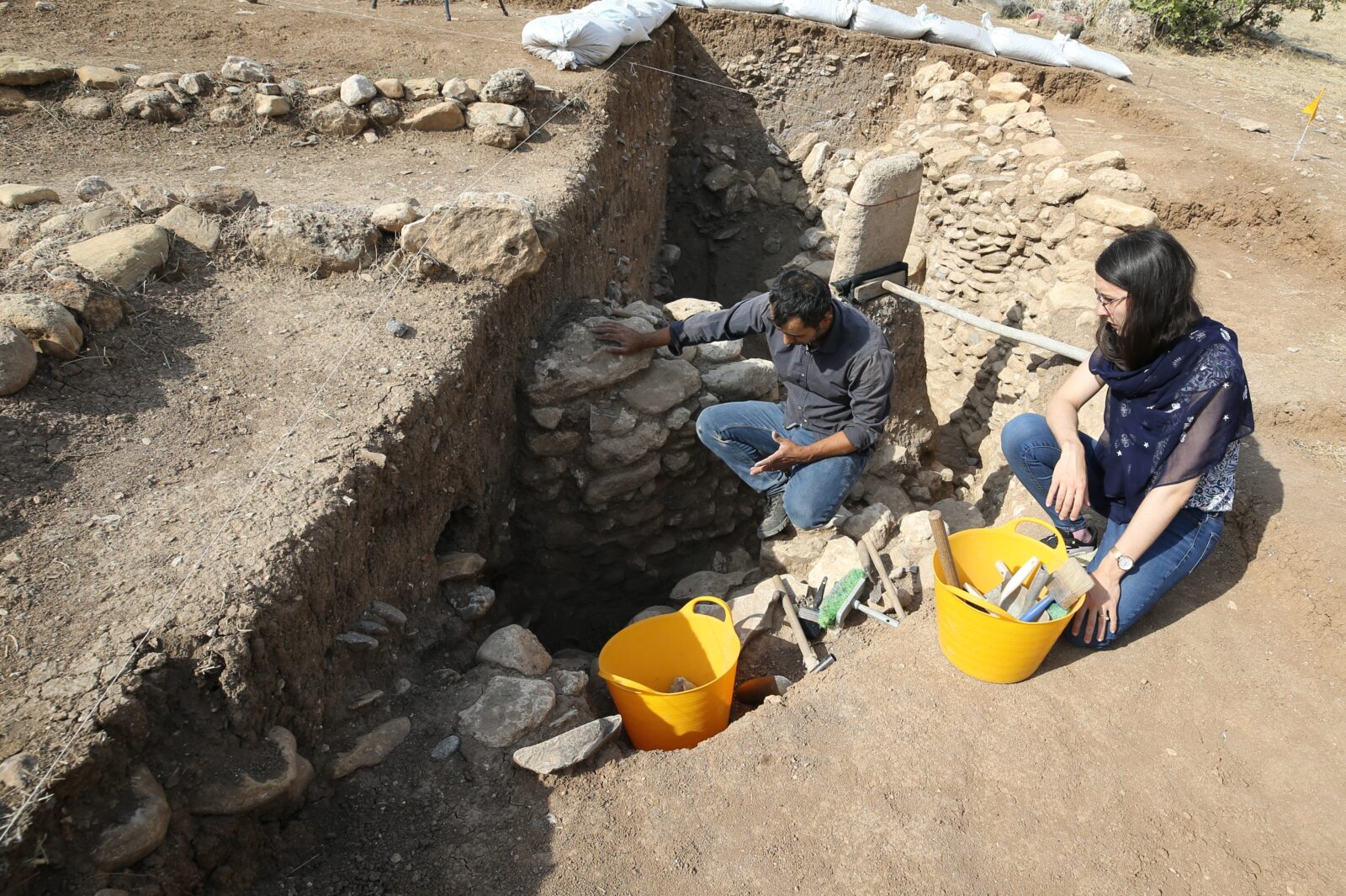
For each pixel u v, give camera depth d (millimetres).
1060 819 2434
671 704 2846
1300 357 4723
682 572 4828
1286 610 3043
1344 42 12641
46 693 1975
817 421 3887
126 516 2508
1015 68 8188
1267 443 3855
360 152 5059
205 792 2096
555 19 6281
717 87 8438
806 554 3949
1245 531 3271
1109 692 2791
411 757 2584
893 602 3271
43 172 4363
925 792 2502
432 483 3270
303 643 2410
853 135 8445
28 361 2863
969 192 6805
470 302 3742
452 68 6074
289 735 2289
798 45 8359
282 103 5094
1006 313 6422
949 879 2283
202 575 2303
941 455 6613
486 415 3742
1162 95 8164
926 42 8398
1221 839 2385
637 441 4141
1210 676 2840
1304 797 2496
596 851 2344
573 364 4062
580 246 4758
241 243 3801
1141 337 2521
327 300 3676
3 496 2504
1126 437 2756
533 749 2525
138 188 3867
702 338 4035
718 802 2480
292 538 2457
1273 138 7352
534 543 4391
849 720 2736
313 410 3029
